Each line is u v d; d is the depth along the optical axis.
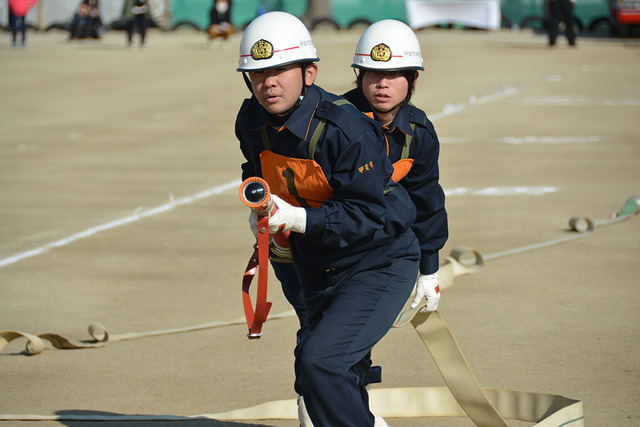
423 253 7.64
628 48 57.03
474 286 12.54
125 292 12.48
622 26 65.69
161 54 54.94
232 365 9.77
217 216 17.27
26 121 30.19
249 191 5.99
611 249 14.40
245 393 8.99
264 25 6.29
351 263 6.57
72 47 60.44
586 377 9.13
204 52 56.59
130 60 51.16
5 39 69.00
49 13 78.81
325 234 6.23
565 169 21.25
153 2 78.81
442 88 37.44
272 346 10.38
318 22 78.12
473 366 9.50
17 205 18.23
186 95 36.50
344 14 83.50
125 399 8.84
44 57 52.62
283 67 6.26
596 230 15.69
